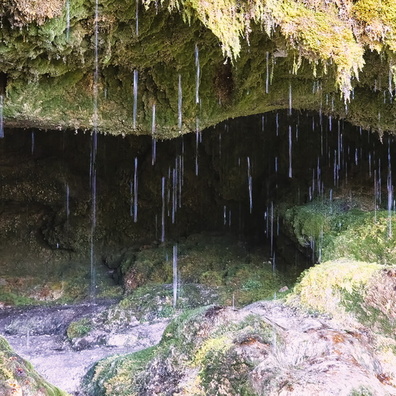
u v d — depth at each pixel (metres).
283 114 8.41
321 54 2.81
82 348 5.43
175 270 8.06
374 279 3.09
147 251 8.93
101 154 10.02
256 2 2.66
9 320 6.70
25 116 3.64
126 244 10.02
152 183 10.08
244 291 6.97
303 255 7.22
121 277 8.55
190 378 2.37
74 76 3.42
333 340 2.51
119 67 3.51
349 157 8.31
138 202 10.14
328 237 6.11
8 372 1.77
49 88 3.40
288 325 2.90
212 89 3.96
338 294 3.16
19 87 3.27
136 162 10.14
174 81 3.66
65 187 9.51
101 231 9.88
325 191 7.94
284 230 7.42
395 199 7.35
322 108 4.93
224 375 2.25
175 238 9.96
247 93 4.05
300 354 2.44
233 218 9.99
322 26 2.82
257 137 9.50
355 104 4.74
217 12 2.58
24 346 5.58
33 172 9.45
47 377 3.92
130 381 2.70
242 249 8.78
